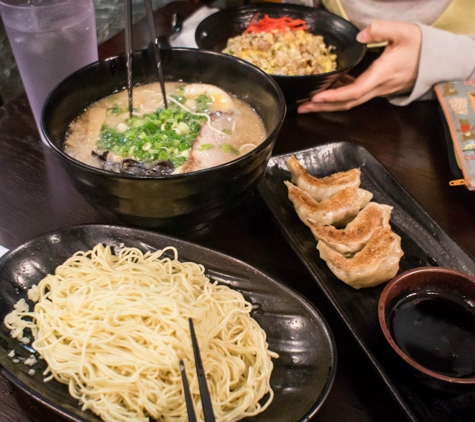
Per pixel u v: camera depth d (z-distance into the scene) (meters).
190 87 0.55
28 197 0.54
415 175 0.58
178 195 0.39
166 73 0.55
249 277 0.43
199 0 0.91
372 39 0.70
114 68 0.51
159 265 0.44
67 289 0.42
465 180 0.53
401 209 0.53
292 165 0.55
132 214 0.42
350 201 0.52
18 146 0.60
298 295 0.40
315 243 0.50
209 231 0.51
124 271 0.44
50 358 0.37
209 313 0.41
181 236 0.50
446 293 0.43
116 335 0.39
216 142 0.50
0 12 0.50
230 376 0.39
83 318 0.40
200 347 0.38
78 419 0.31
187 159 0.48
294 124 0.66
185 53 0.53
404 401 0.35
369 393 0.38
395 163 0.60
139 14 0.98
